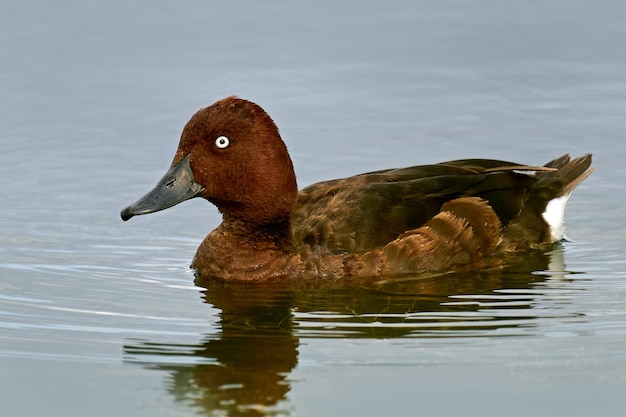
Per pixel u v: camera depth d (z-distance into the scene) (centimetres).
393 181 1437
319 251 1366
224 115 1350
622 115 1805
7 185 1655
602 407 1052
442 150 1720
